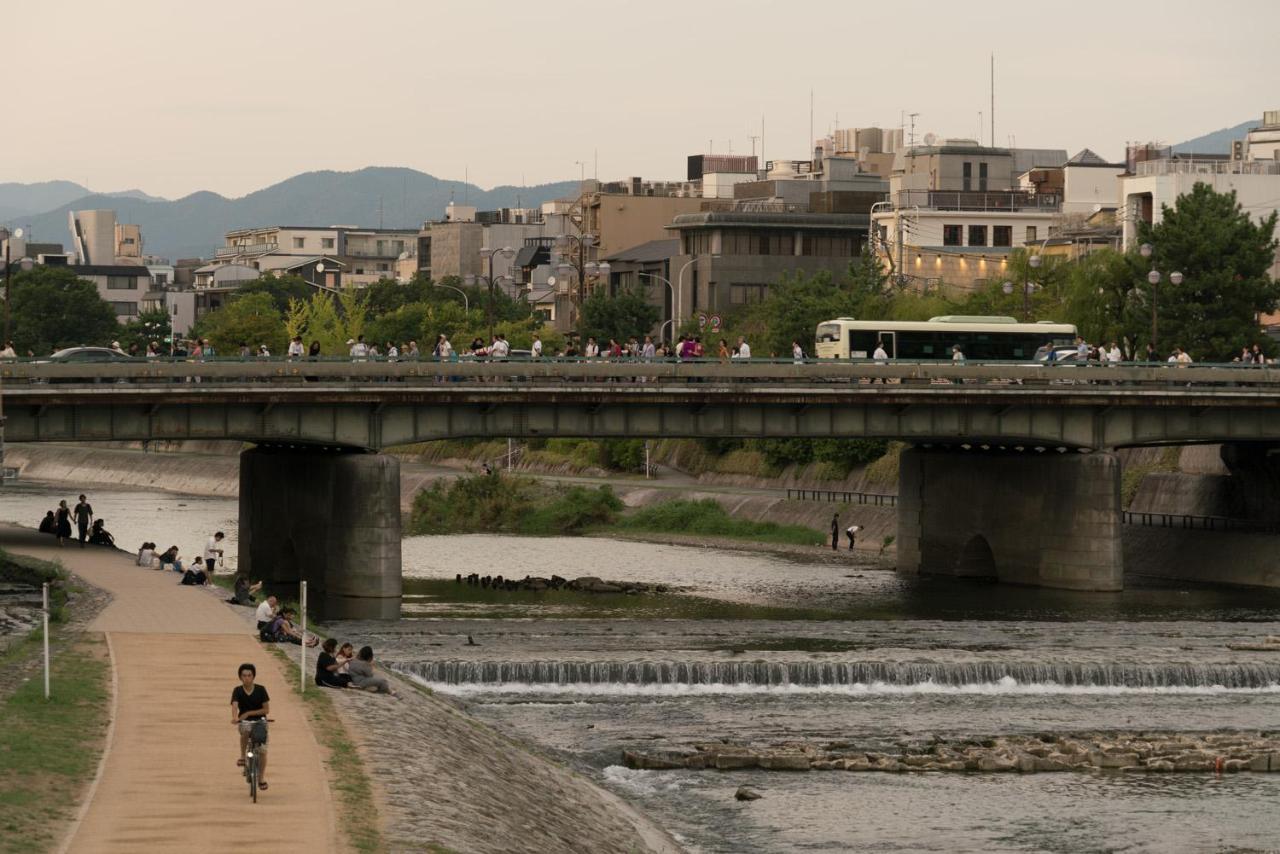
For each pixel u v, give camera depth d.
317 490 126.19
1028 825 69.19
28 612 91.12
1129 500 168.25
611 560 162.25
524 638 103.62
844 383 129.50
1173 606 126.94
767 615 122.19
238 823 43.75
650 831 65.50
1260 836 68.38
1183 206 169.00
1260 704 93.06
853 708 90.25
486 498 199.12
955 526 149.12
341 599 119.88
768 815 69.56
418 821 46.75
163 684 62.97
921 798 72.75
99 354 135.38
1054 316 185.62
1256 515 153.12
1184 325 165.38
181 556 154.12
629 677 93.69
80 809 44.38
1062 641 106.50
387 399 119.12
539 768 68.75
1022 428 134.25
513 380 121.38
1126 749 80.38
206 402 114.25
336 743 55.47
